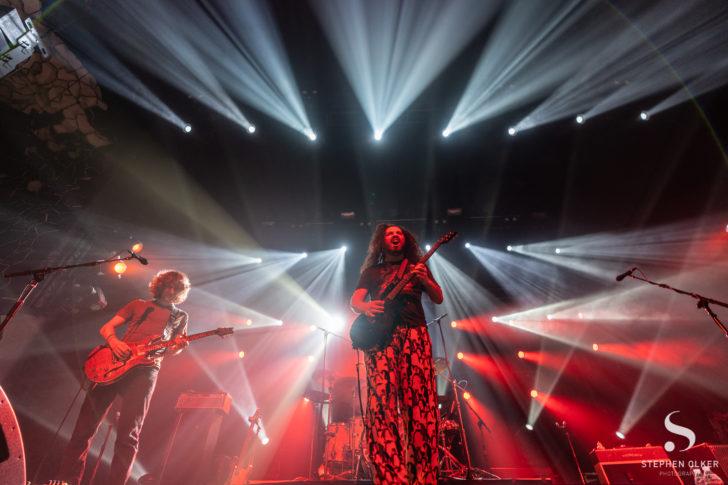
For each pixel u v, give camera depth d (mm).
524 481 3707
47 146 5715
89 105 5973
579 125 9430
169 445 5621
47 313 5566
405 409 2168
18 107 5379
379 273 2709
